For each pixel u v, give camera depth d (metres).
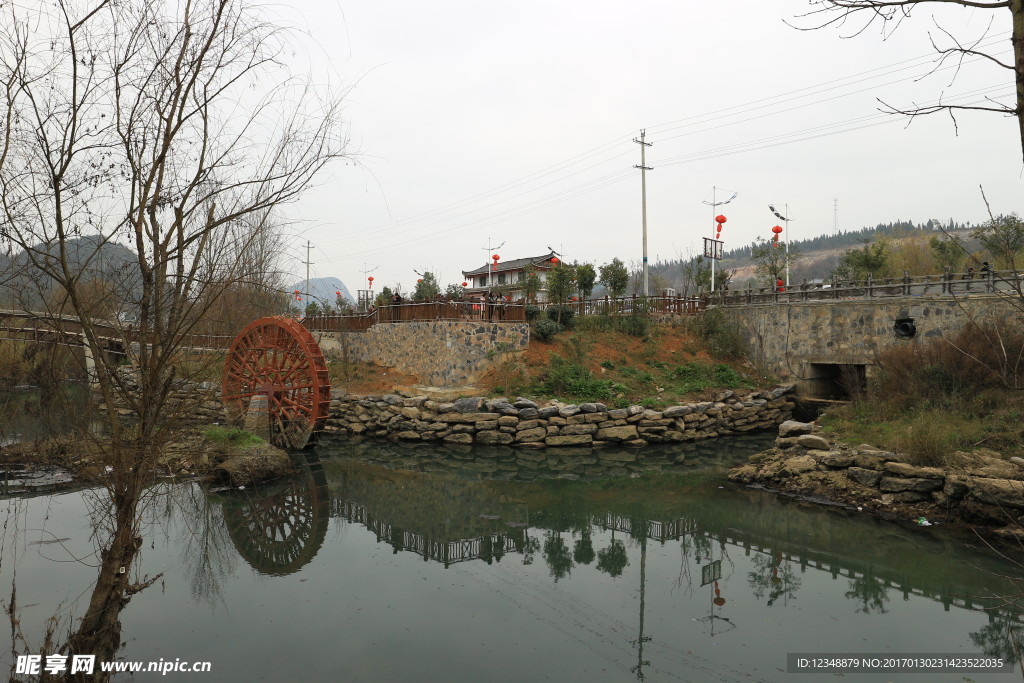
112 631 4.41
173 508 12.14
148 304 3.93
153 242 3.80
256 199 4.06
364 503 12.95
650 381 21.20
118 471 4.28
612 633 7.06
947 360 13.62
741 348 23.69
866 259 30.17
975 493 9.94
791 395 21.41
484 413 18.45
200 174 3.85
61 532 10.16
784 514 11.48
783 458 13.88
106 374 4.07
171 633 7.02
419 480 14.85
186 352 4.79
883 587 8.27
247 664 6.30
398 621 7.39
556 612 7.66
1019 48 2.42
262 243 4.38
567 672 6.16
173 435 4.48
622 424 18.41
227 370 19.73
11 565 8.85
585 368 21.16
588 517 11.89
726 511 11.83
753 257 35.22
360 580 8.78
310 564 9.45
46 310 4.03
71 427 5.21
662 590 8.36
